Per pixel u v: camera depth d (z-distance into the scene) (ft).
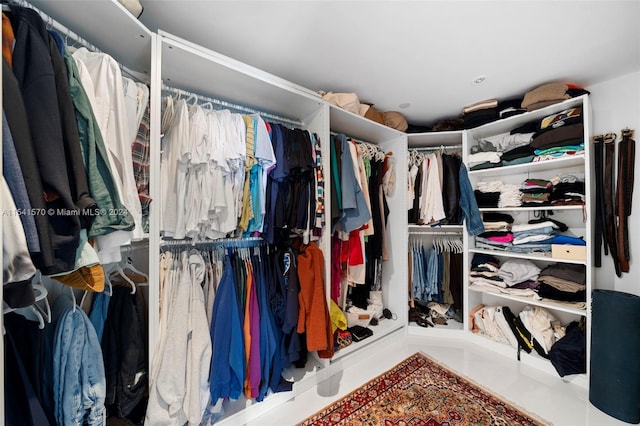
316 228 5.44
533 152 6.30
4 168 1.69
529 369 5.86
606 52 4.68
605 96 5.70
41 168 1.91
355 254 6.49
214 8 3.62
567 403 4.80
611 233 5.51
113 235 2.65
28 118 1.93
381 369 5.85
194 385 3.61
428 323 7.73
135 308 3.40
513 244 6.61
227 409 4.29
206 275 4.30
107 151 2.55
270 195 4.88
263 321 4.59
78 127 2.38
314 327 4.81
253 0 3.49
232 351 4.03
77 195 2.15
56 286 3.25
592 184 5.77
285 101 5.37
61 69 2.21
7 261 1.67
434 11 3.69
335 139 6.14
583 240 5.65
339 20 3.88
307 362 5.72
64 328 2.68
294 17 3.82
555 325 6.20
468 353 6.57
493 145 7.26
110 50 3.56
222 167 4.17
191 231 4.07
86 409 2.74
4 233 1.66
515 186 6.82
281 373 4.92
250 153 4.50
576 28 4.04
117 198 2.57
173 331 3.57
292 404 4.74
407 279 7.72
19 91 1.84
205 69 4.19
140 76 4.04
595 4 3.56
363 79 5.66
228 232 4.52
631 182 5.38
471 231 7.17
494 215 7.20
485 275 7.11
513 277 6.53
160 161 3.65
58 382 2.60
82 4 2.72
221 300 4.10
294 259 5.21
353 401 4.81
